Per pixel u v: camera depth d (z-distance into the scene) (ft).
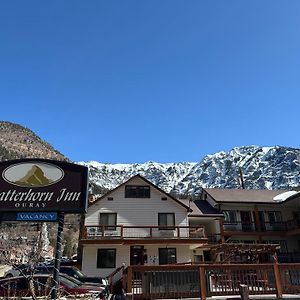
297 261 113.70
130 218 105.60
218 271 51.96
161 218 107.24
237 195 132.26
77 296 37.29
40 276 44.45
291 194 127.34
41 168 35.86
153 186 110.32
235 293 50.80
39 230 30.40
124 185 109.60
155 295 49.01
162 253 101.24
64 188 35.22
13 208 34.30
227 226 122.01
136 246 100.68
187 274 50.85
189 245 102.47
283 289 51.70
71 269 73.77
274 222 126.11
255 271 53.11
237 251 87.97
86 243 95.76
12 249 25.38
